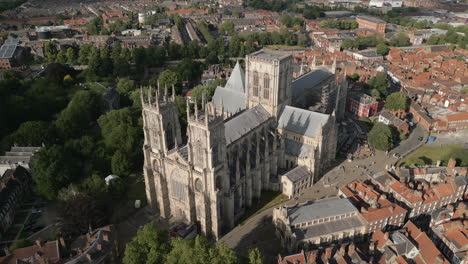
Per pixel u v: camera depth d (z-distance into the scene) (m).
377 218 149.12
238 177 156.38
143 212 168.25
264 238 153.00
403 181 175.75
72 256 132.38
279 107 190.38
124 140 196.00
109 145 195.50
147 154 156.75
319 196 178.62
